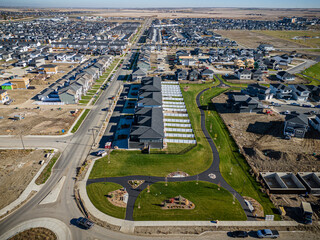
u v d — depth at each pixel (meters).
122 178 52.91
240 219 43.25
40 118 79.50
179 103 94.81
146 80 107.31
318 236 40.22
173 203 46.38
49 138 67.94
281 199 48.22
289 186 51.94
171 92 105.94
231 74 134.62
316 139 69.81
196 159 60.31
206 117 83.62
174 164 58.12
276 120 81.19
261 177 54.19
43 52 170.25
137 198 47.50
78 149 63.38
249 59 151.75
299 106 93.19
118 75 128.62
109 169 55.66
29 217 42.78
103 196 47.78
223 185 51.62
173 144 66.94
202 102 96.44
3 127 72.81
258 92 100.69
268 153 62.69
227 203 46.78
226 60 162.00
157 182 52.00
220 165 58.25
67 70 136.75
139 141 63.69
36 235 39.19
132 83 116.25
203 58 172.00
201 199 47.59
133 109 88.31
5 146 63.53
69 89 92.31
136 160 59.16
